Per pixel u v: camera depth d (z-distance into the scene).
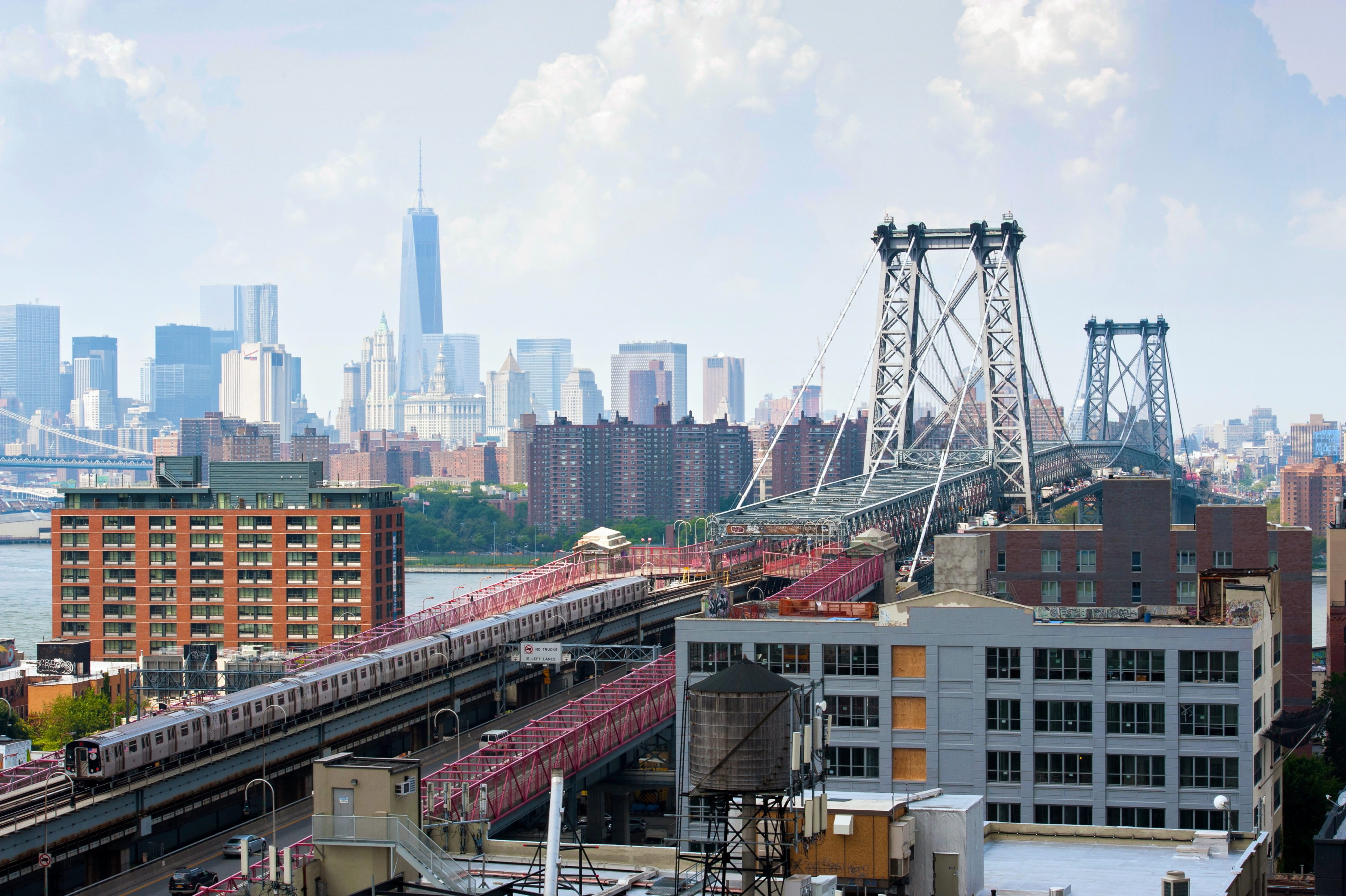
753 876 55.38
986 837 82.31
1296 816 125.50
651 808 143.62
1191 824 104.06
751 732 52.81
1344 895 72.56
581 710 128.62
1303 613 171.50
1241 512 178.38
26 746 180.75
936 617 107.00
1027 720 105.62
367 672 152.00
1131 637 104.75
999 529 186.00
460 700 170.38
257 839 114.69
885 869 64.12
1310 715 128.88
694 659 111.56
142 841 118.44
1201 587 116.69
